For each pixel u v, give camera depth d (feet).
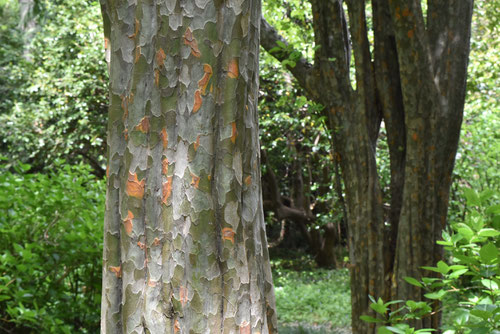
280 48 13.57
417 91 11.93
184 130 4.61
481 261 6.46
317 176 41.14
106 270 4.85
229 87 4.64
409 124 12.16
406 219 12.32
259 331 4.76
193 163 4.58
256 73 4.98
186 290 4.56
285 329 21.34
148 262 4.64
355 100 13.00
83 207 14.78
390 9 11.60
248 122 4.83
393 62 12.82
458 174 27.86
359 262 12.93
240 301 4.67
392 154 13.15
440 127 12.17
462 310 6.18
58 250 13.80
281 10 20.35
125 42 4.79
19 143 38.81
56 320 12.03
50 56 39.47
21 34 48.57
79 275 14.94
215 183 4.64
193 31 4.57
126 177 4.70
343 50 13.01
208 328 4.54
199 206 4.56
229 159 4.66
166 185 4.61
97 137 39.34
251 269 4.79
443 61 12.34
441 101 12.19
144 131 4.67
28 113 38.52
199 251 4.55
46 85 38.17
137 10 4.67
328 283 37.32
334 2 12.67
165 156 4.63
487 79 28.02
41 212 14.05
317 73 13.19
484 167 28.50
